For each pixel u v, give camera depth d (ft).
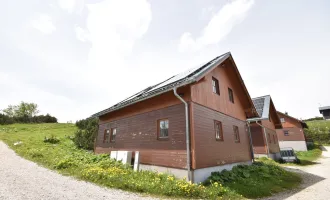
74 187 18.47
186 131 24.16
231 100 40.47
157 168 27.32
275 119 78.02
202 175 24.17
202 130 26.27
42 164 31.09
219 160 28.89
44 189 17.37
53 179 21.47
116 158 34.96
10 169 25.95
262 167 34.60
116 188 18.81
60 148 53.11
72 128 107.65
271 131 70.54
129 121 36.99
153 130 29.99
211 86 32.19
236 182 25.44
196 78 23.16
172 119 27.02
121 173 23.66
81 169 26.12
